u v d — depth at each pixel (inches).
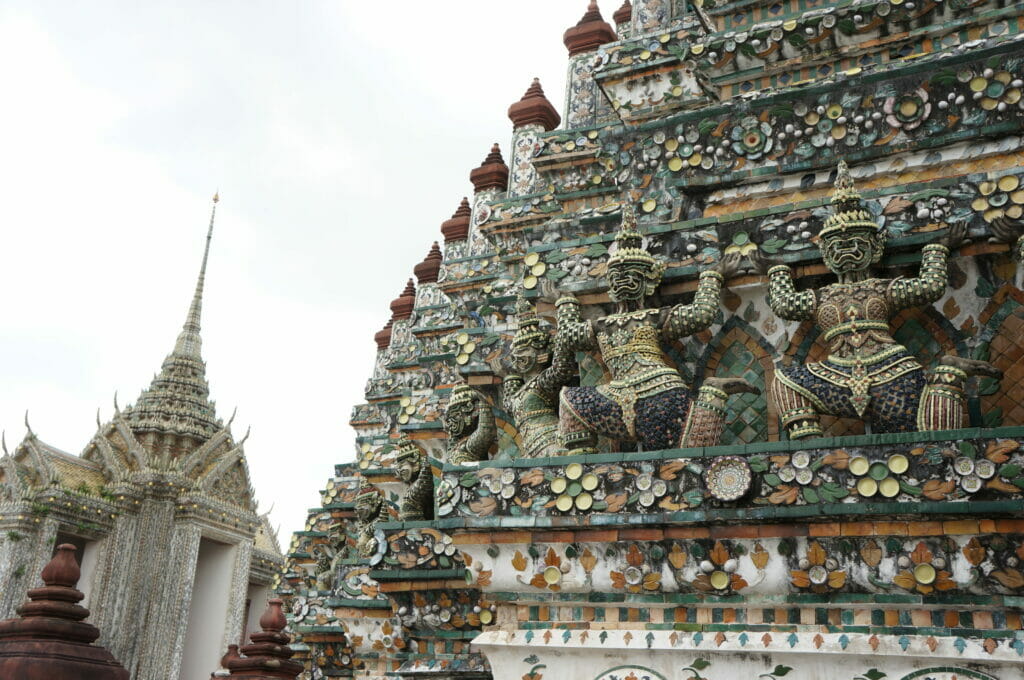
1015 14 338.6
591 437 333.1
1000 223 293.3
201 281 2098.9
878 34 356.8
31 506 1568.7
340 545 797.9
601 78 442.3
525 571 313.0
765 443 287.7
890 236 307.7
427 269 871.1
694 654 291.4
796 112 350.6
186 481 1764.3
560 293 362.6
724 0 390.0
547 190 555.2
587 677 303.7
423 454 525.3
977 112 322.7
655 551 295.7
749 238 332.2
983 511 252.5
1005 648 254.1
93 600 1617.9
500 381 442.6
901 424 284.8
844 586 273.1
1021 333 299.1
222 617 1747.0
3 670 264.4
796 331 333.1
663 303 349.1
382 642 502.0
